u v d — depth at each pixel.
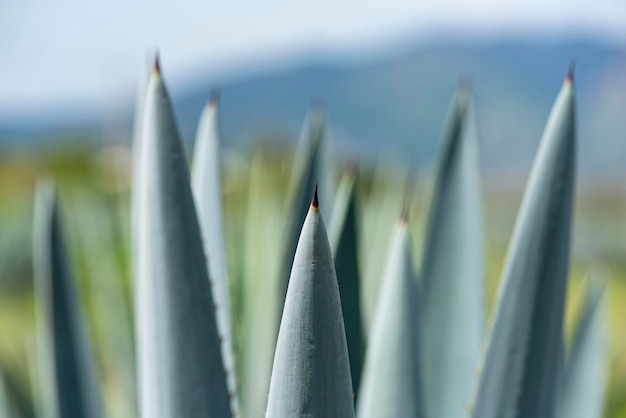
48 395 1.95
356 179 1.74
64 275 1.92
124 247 3.16
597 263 2.08
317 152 2.01
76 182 9.58
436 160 1.90
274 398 1.22
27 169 12.19
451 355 1.88
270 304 2.12
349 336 1.74
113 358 2.53
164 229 1.43
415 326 1.66
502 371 1.49
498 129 127.69
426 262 1.90
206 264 1.45
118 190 3.32
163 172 1.43
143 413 1.50
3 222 9.29
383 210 2.69
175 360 1.45
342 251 1.73
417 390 1.66
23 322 7.17
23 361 3.12
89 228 4.55
